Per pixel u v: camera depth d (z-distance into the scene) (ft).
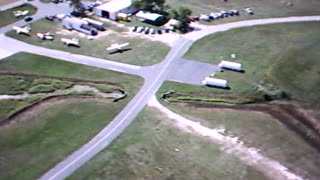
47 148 192.44
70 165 182.39
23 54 270.26
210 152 191.72
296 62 258.16
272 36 290.97
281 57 263.49
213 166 183.83
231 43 282.36
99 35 293.84
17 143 195.72
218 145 196.13
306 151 193.26
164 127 207.41
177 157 188.65
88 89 237.25
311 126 209.15
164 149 193.16
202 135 202.59
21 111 217.97
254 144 196.85
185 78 245.65
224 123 211.41
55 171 178.81
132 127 207.10
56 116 214.90
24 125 208.23
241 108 223.71
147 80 243.81
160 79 244.83
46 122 210.38
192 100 228.43
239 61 260.83
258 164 184.96
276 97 229.45
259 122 212.43
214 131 205.46
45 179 174.29
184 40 286.25
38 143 195.83
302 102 225.76
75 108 221.46
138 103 224.94
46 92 234.79
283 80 242.17
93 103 225.56
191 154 190.39
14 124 208.85
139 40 286.46
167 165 184.03
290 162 186.39
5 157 186.91
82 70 253.85
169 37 290.56
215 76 246.68
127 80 244.01
